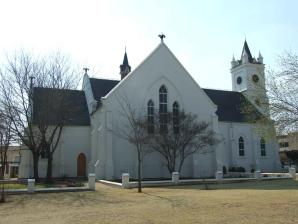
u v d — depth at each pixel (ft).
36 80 108.58
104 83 144.46
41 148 109.09
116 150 117.91
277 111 69.00
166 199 61.46
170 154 120.67
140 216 44.62
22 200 64.59
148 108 125.90
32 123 103.40
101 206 56.13
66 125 125.90
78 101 138.00
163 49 132.67
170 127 123.03
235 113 162.71
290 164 178.19
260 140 159.74
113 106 119.55
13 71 109.09
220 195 64.80
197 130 122.31
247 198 58.54
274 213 43.50
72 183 91.04
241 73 182.09
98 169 113.70
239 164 153.28
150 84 127.44
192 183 94.17
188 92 133.80
